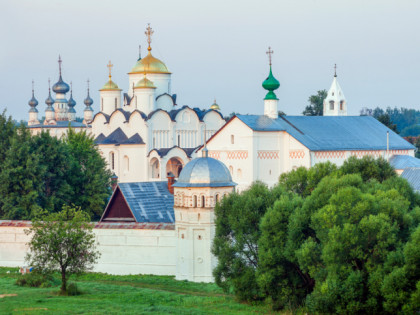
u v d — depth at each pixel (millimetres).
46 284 117188
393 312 95812
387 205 103312
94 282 123688
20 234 136375
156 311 98625
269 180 199625
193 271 123812
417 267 94625
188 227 123688
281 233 107000
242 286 108688
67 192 178250
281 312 103875
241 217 112375
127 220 146125
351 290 96812
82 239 112000
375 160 141875
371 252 100125
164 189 149625
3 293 109938
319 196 108938
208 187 122000
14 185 168250
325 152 197375
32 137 179625
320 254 102562
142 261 130750
